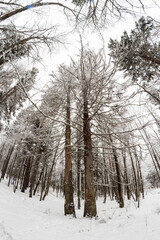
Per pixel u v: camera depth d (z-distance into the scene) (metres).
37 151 10.28
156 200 10.37
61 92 7.70
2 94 6.82
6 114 8.77
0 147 26.66
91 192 6.27
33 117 8.16
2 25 4.52
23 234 3.44
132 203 10.84
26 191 17.05
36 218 5.36
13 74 5.81
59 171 29.42
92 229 4.56
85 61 7.15
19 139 8.28
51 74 7.63
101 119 7.64
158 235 3.45
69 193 7.07
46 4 4.39
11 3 4.30
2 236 2.84
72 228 4.58
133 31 7.23
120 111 7.47
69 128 8.34
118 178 9.75
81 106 7.65
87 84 6.84
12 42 4.85
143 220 5.24
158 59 7.18
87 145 6.98
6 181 18.34
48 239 3.38
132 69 8.01
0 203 5.98
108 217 6.27
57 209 9.94
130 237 3.60
